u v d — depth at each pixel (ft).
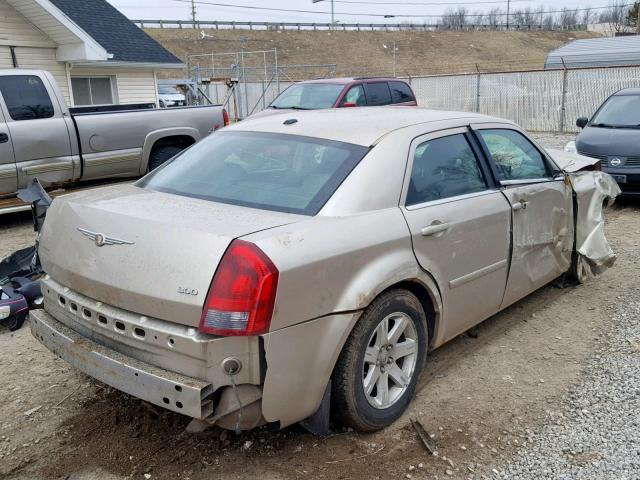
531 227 14.47
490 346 14.39
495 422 11.19
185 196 11.05
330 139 11.60
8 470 9.80
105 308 9.55
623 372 12.85
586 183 17.67
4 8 46.24
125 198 10.93
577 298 17.34
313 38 251.19
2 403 11.85
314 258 9.05
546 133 73.00
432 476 9.65
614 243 23.04
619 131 30.63
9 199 26.09
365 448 10.37
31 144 26.27
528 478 9.59
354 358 9.89
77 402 11.85
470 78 81.61
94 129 28.43
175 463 9.96
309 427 9.95
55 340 10.41
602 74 70.49
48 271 10.85
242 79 89.20
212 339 8.46
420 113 13.47
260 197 10.61
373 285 9.81
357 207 10.26
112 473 9.73
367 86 42.83
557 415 11.39
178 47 229.45
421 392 12.28
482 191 13.05
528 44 269.64
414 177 11.47
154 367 9.00
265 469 9.79
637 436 10.55
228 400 8.72
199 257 8.65
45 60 49.85
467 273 12.33
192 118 32.40
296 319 8.88
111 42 56.24
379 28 275.59
